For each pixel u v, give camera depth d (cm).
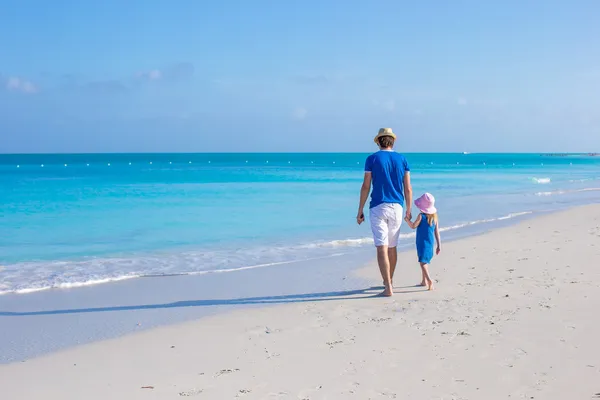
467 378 466
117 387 473
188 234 1475
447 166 9481
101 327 663
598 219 1700
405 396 436
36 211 1994
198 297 816
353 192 2980
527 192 3075
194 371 507
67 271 1008
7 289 867
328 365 509
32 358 554
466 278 877
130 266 1058
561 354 511
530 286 797
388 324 634
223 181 4231
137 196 2681
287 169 7631
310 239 1394
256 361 528
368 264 1048
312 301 770
